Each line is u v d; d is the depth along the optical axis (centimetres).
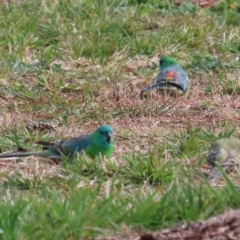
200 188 887
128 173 1027
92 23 1723
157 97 1403
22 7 1820
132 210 852
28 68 1521
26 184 995
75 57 1590
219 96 1424
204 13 1852
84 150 1074
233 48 1677
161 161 1061
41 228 814
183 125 1282
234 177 1007
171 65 1438
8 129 1233
